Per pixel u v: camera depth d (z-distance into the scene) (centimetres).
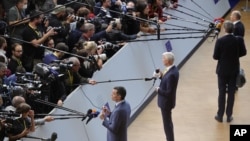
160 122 2300
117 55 2252
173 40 2759
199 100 2481
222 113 2286
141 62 2423
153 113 2373
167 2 2744
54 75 1792
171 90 1981
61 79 1847
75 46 2081
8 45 2008
